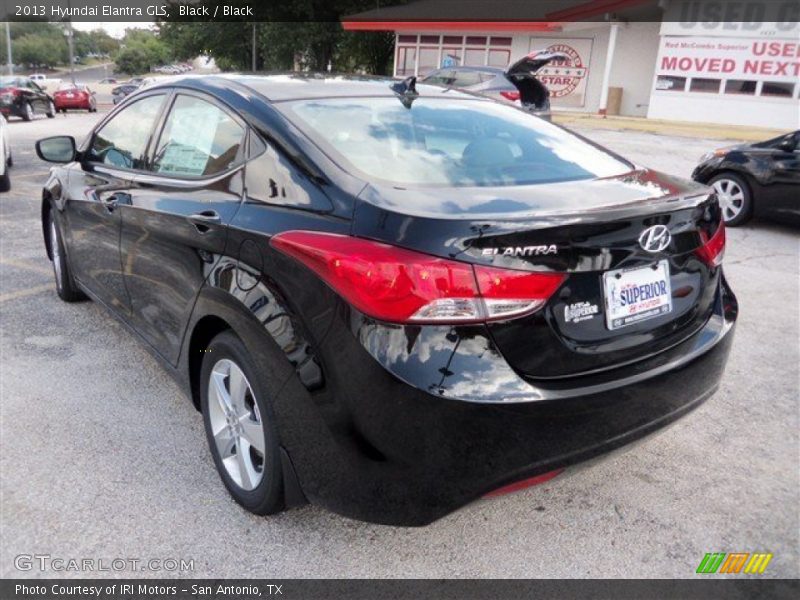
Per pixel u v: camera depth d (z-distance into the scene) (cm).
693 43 2144
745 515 272
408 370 195
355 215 212
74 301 481
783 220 779
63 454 300
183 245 279
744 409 357
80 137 1537
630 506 277
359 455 208
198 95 307
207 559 241
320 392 213
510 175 254
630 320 227
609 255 214
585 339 215
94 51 16575
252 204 249
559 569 241
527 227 196
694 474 300
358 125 267
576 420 211
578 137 315
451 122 290
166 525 257
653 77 2300
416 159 253
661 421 237
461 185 238
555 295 206
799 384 388
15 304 477
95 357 396
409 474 204
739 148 812
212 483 283
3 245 629
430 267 193
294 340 219
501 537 257
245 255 242
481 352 197
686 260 247
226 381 271
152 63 12375
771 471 303
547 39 2438
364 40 3167
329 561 242
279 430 231
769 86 2072
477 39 2531
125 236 334
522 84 879
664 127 2020
